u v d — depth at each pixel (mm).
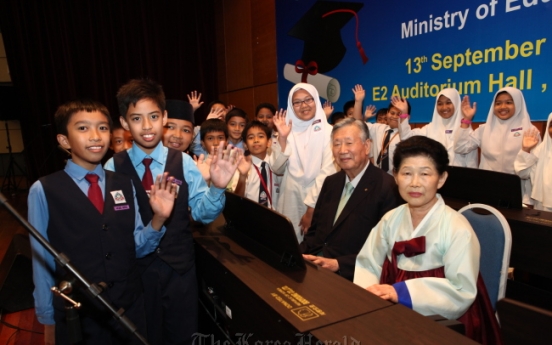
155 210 1386
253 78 6504
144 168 1663
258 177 2889
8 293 2699
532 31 2980
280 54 5801
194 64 7250
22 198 6324
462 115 3277
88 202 1364
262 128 2941
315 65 5227
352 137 1762
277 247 1334
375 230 1571
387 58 4242
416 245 1322
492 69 3283
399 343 812
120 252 1389
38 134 6129
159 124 1600
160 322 1605
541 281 2268
